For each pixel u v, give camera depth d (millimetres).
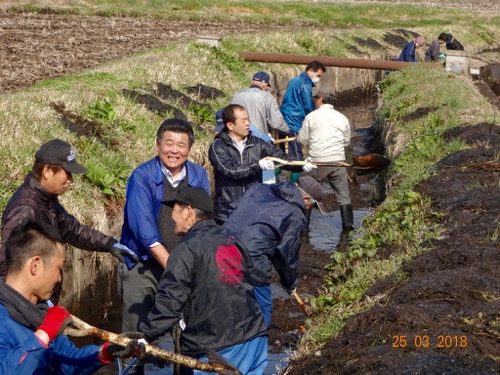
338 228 10805
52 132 9688
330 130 10430
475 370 4848
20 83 13766
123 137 10695
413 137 12156
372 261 7480
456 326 5418
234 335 4805
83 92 11578
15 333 3588
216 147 7719
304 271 8992
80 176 8938
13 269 3660
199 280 4781
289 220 5875
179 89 13789
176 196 4949
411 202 8578
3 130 9141
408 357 5055
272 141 9023
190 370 4965
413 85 16109
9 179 8289
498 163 9273
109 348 3836
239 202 6008
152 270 5961
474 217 7668
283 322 7574
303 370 5520
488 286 5980
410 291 6016
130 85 12891
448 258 6605
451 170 9367
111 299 8484
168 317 4707
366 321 5703
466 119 12250
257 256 5746
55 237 3727
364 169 7930
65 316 3551
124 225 6031
